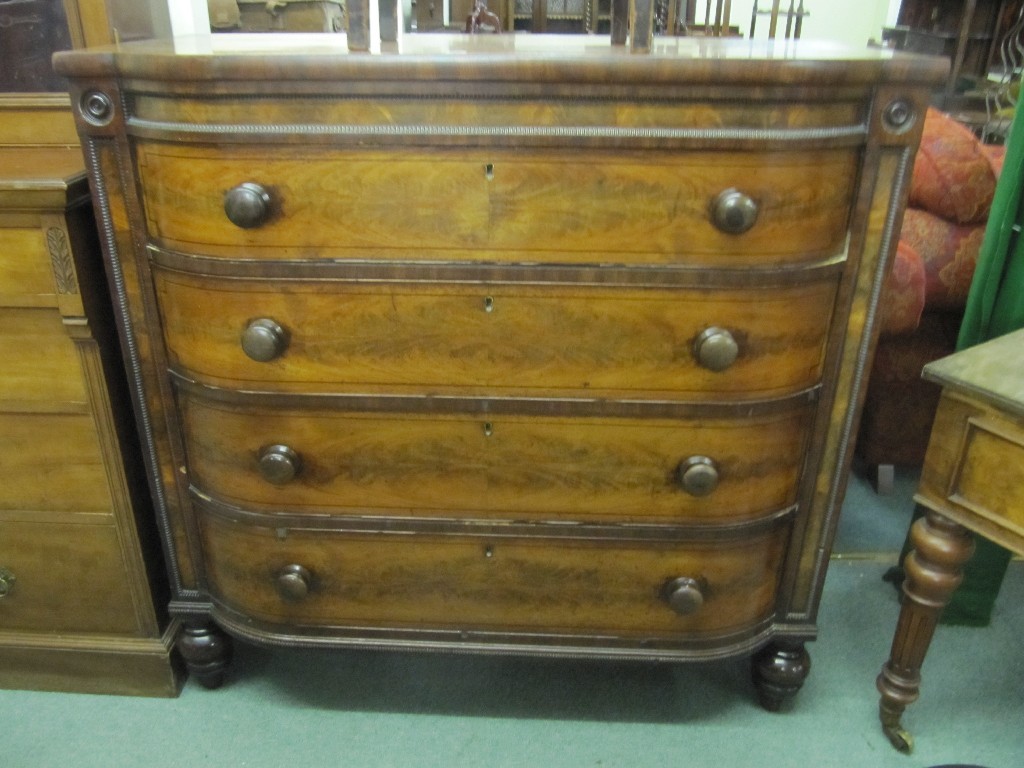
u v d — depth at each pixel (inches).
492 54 37.8
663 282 40.3
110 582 52.5
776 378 42.8
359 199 39.2
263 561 49.0
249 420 44.8
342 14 79.6
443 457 45.4
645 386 42.9
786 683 52.8
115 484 49.3
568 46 48.2
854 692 56.8
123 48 42.6
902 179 39.2
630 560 47.9
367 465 45.8
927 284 68.0
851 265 41.1
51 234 42.2
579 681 57.7
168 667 54.6
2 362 46.1
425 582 49.1
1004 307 53.6
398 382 43.4
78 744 51.8
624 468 45.3
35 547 51.4
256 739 52.6
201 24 66.5
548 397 43.5
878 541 73.0
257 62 36.3
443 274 40.5
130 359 45.3
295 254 40.5
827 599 65.7
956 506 43.1
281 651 60.1
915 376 74.1
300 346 42.6
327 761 51.1
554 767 50.9
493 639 50.6
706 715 54.9
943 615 62.7
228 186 39.2
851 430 45.2
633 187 38.4
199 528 50.1
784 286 40.5
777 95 36.5
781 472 46.0
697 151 37.6
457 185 38.7
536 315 41.4
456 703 55.7
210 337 42.8
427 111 37.5
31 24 49.8
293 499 46.9
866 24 165.5
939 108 143.9
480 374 43.0
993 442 40.3
